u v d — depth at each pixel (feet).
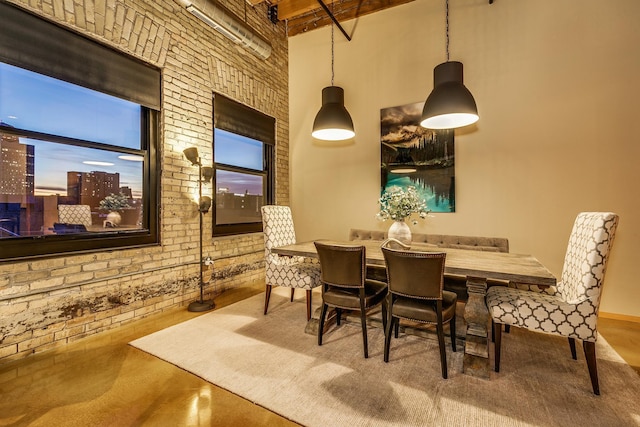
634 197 9.87
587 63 10.37
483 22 11.89
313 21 15.84
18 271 7.08
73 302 8.02
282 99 16.21
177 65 10.71
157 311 10.10
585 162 10.44
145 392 5.91
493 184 11.75
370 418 5.19
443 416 5.23
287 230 11.46
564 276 7.50
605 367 6.85
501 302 6.63
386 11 13.88
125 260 9.19
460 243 11.02
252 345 7.86
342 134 11.26
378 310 9.83
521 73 11.28
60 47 7.88
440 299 6.37
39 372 6.57
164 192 10.37
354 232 13.25
